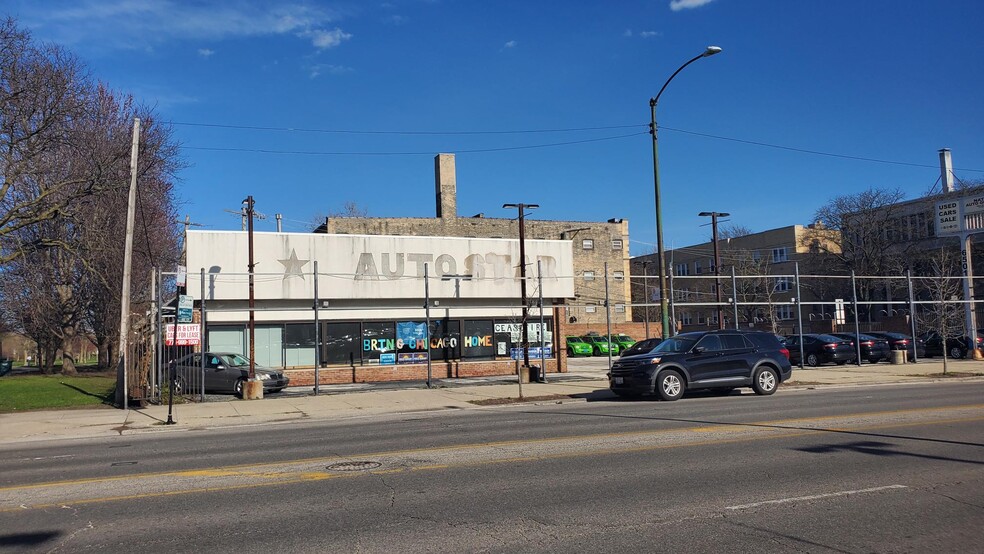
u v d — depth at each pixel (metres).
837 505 6.86
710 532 6.05
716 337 18.89
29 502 7.67
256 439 12.95
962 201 34.16
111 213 30.44
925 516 6.45
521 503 7.14
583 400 19.33
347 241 26.95
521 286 27.30
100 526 6.60
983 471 8.28
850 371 27.22
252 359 21.28
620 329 52.25
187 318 18.59
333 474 8.84
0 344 74.75
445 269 28.19
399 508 7.03
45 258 33.72
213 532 6.32
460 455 10.02
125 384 18.95
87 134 27.67
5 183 24.69
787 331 54.28
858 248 56.09
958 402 15.73
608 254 61.69
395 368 27.09
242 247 25.44
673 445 10.40
